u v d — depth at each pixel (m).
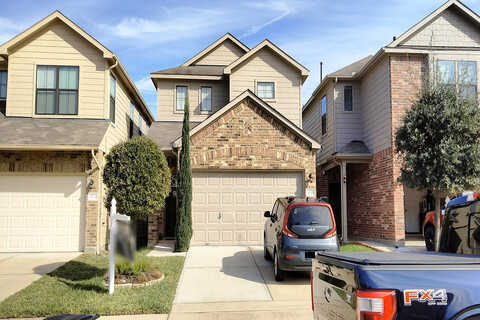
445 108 10.31
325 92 18.28
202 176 13.03
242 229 12.95
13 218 11.72
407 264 3.08
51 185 11.89
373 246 12.91
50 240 11.74
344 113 16.81
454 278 2.97
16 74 13.26
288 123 13.08
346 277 3.24
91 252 11.59
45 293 7.12
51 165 11.80
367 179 15.83
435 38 14.47
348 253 4.04
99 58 13.53
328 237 8.20
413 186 10.92
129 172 8.37
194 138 12.94
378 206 14.69
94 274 8.68
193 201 12.91
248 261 10.40
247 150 13.02
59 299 6.75
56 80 13.38
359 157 15.47
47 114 13.27
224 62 18.89
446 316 2.87
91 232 11.69
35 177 11.87
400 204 13.40
